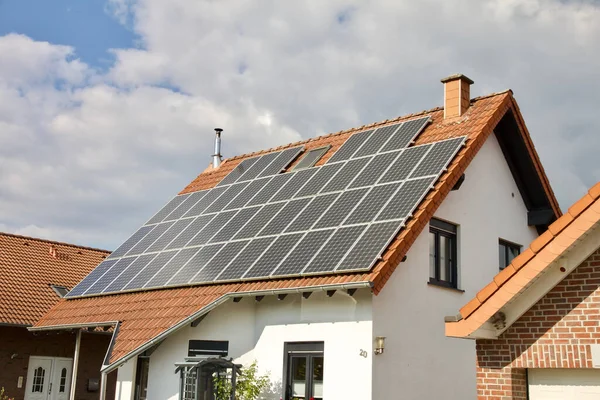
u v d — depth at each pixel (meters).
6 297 24.48
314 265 15.13
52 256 28.89
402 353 15.23
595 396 9.62
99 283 20.78
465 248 17.81
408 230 14.87
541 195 20.58
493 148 19.77
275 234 17.41
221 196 21.91
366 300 14.84
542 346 9.84
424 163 17.09
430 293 16.36
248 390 15.90
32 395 24.94
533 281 9.69
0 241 28.22
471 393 16.89
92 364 26.55
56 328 20.42
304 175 20.00
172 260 19.31
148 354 18.38
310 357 15.66
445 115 19.73
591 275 9.58
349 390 14.69
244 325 16.94
